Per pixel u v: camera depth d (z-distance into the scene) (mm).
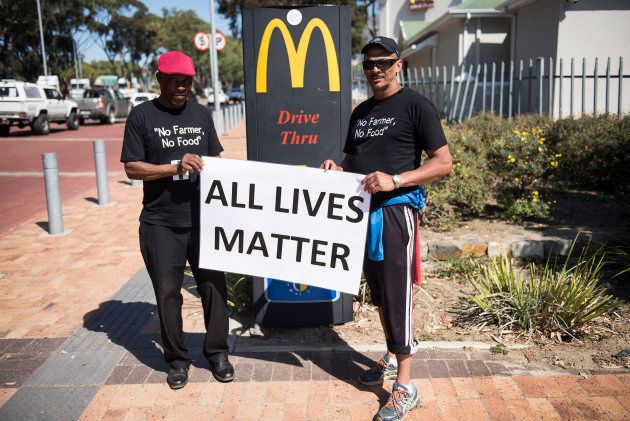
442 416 2910
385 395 3146
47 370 3451
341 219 3027
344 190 2986
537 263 5367
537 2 13609
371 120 2896
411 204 2879
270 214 3133
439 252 5480
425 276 5078
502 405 2996
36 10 44250
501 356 3570
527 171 6168
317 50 3686
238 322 4172
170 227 3148
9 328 4105
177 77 2982
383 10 32125
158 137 3066
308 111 3746
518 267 5285
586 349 3646
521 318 3924
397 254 2859
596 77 9328
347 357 3598
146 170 3008
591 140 7762
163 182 3094
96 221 7539
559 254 5469
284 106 3734
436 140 2738
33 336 3957
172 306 3197
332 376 3361
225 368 3305
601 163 7617
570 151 7695
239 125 24562
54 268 5543
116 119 31922
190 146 3162
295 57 3684
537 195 6266
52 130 24156
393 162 2850
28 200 9141
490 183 6922
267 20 3645
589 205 7043
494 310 3990
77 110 24344
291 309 3934
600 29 12102
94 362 3559
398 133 2816
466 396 3092
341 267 3078
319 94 3732
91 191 9758
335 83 3725
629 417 2867
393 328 2893
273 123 3750
